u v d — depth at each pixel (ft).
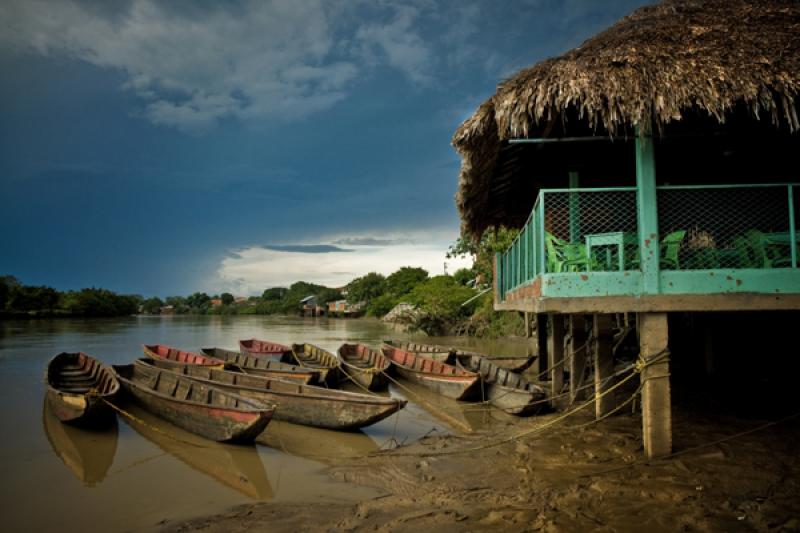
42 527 20.99
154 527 20.65
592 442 26.61
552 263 22.93
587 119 26.00
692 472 20.99
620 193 26.61
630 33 25.11
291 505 22.34
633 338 43.91
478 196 33.53
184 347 92.17
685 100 19.89
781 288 20.76
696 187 21.11
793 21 24.22
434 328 103.24
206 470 27.45
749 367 37.40
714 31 23.57
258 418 29.43
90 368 45.88
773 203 24.81
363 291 237.45
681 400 32.60
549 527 17.93
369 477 25.41
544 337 51.31
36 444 31.99
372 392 47.14
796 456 22.26
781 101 20.45
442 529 18.49
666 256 22.07
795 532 16.40
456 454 27.63
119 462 28.86
